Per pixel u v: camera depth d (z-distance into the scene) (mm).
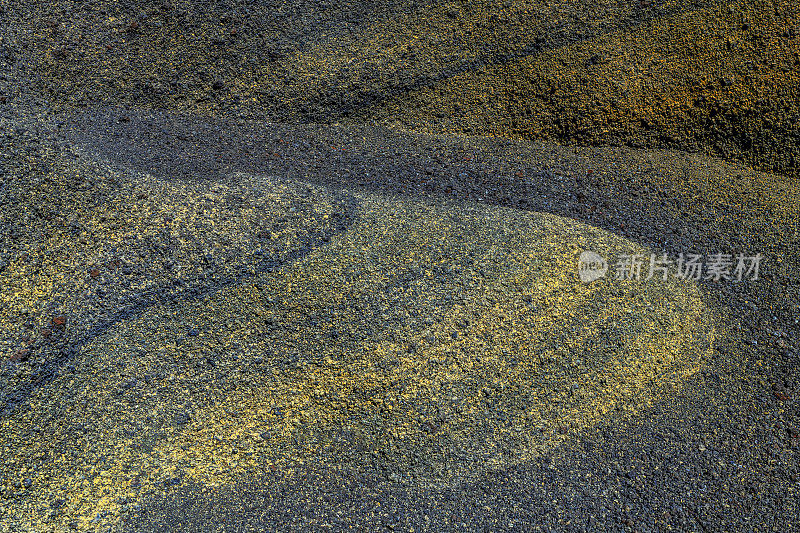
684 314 3715
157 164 4379
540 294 3604
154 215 3818
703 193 4492
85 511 2752
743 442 3137
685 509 2887
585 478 2980
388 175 4590
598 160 4832
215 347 3311
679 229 4254
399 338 3346
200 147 4727
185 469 2926
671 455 3082
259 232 3795
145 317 3393
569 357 3377
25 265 3504
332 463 2992
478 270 3674
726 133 4785
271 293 3516
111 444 2961
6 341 3188
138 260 3580
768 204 4344
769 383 3410
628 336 3512
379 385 3191
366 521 2791
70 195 3865
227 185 4160
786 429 3188
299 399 3164
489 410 3166
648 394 3324
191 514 2768
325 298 3496
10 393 3043
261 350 3314
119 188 3984
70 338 3264
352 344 3318
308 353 3303
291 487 2898
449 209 4180
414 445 3037
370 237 3850
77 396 3098
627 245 4074
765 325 3703
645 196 4500
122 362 3227
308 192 4188
